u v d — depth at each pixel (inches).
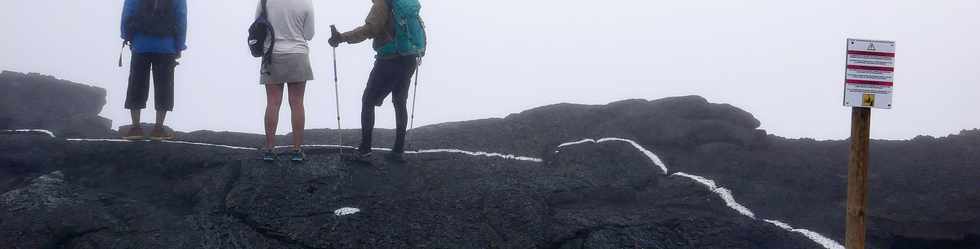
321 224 257.4
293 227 255.6
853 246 231.9
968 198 290.7
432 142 347.3
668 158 327.6
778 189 299.4
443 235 255.1
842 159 332.2
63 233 254.4
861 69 225.3
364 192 279.7
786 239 263.1
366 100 301.4
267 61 290.0
